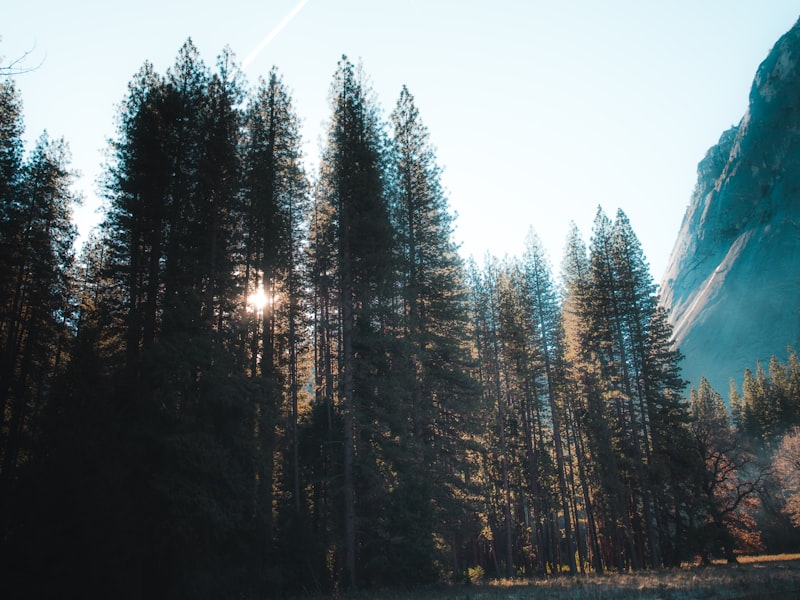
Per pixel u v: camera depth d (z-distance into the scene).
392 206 29.05
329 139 26.89
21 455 19.83
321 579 19.98
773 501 45.94
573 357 39.00
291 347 28.19
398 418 22.78
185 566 17.41
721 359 170.00
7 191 22.28
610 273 40.62
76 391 17.75
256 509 19.22
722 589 16.83
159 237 21.62
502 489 34.78
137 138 22.12
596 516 39.25
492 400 31.91
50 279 25.62
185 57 24.44
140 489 16.80
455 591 18.20
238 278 21.94
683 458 35.62
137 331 20.27
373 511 22.58
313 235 28.95
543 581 23.33
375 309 23.73
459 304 30.30
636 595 15.79
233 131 24.53
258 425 20.47
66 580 15.13
